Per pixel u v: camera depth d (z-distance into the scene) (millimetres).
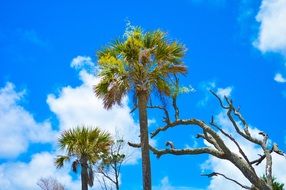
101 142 33906
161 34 22344
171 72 21891
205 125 18266
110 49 22375
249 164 17406
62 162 35000
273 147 17672
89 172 34000
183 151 19031
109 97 21812
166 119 19203
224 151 17891
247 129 17812
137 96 21719
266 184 17234
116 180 33531
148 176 20828
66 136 34656
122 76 21828
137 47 21938
